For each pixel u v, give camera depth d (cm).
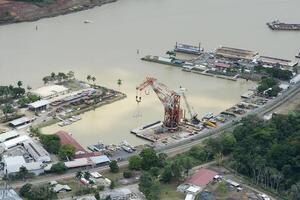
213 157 17388
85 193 15088
